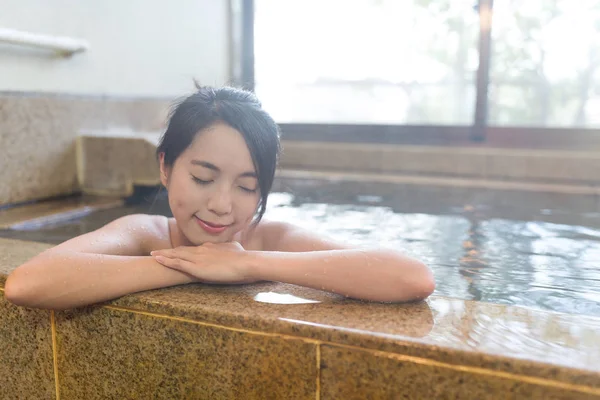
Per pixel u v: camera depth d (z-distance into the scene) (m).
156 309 0.92
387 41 3.22
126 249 1.08
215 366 0.89
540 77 2.90
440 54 3.12
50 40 2.01
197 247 1.01
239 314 0.86
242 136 0.97
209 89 1.07
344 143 3.19
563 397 0.68
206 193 1.00
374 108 3.33
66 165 2.27
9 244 1.30
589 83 2.82
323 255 0.97
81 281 0.92
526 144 2.87
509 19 2.88
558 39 2.83
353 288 0.92
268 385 0.86
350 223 1.91
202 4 3.16
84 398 1.03
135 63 2.64
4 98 1.96
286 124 3.35
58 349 1.03
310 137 3.31
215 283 1.00
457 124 3.00
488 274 1.27
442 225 1.87
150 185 2.24
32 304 0.92
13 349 1.08
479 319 0.85
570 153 2.69
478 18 2.84
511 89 2.95
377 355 0.78
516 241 1.64
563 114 2.90
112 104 2.49
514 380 0.71
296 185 2.76
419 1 3.10
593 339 0.77
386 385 0.78
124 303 0.94
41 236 1.59
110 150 2.29
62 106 2.22
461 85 3.10
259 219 1.13
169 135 1.03
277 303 0.91
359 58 3.29
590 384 0.67
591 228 1.82
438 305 0.91
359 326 0.81
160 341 0.93
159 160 1.10
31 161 2.10
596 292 1.12
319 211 2.13
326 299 0.93
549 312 0.88
